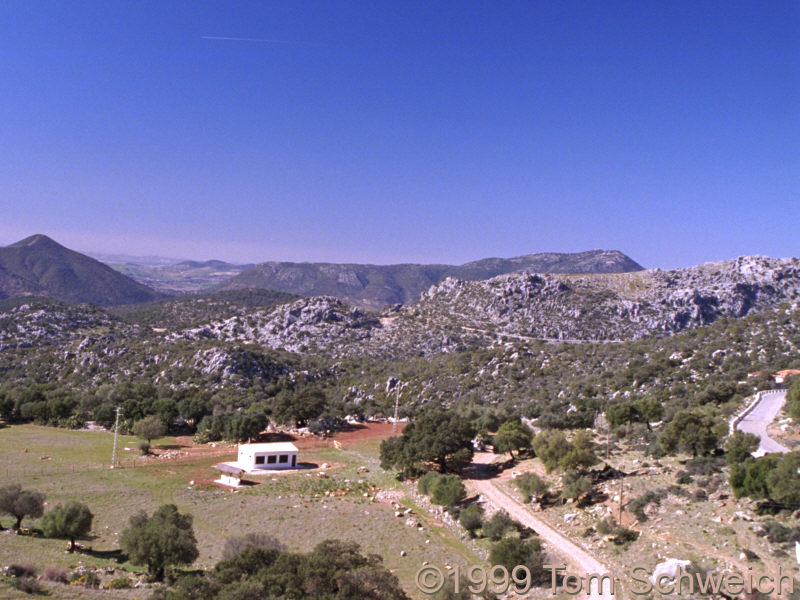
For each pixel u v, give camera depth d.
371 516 64.12
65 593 38.22
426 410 132.12
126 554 47.75
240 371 158.75
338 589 34.06
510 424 82.62
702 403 89.12
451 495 64.50
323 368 182.88
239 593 32.19
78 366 166.50
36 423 117.38
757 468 48.09
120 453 94.25
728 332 138.50
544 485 62.22
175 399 123.38
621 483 58.84
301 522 62.31
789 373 98.50
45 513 57.25
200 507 67.62
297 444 101.44
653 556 45.19
